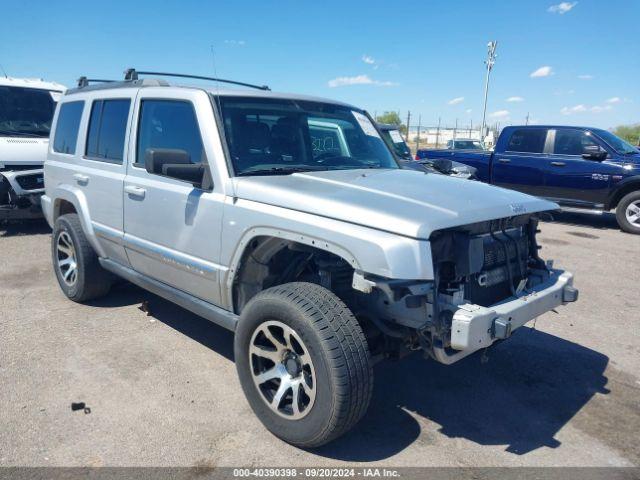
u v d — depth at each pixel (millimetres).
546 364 4379
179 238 3846
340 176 3684
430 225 2758
